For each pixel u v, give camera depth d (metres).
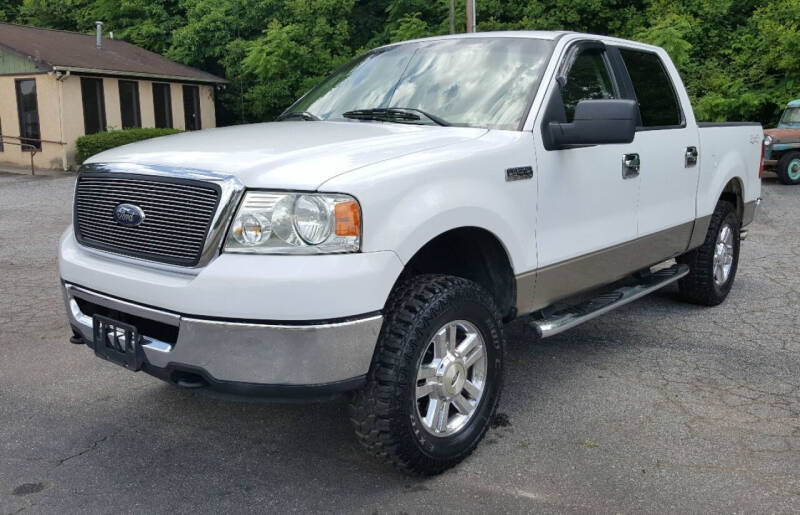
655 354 4.87
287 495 3.09
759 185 6.42
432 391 3.20
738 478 3.20
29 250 8.59
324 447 3.54
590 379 4.41
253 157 2.95
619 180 4.30
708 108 20.28
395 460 3.06
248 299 2.71
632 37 22.56
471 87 3.97
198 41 26.36
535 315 4.05
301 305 2.70
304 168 2.86
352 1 26.75
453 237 3.57
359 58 4.77
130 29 28.80
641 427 3.73
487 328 3.39
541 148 3.71
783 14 20.11
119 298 3.09
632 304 6.11
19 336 5.23
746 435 3.64
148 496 3.08
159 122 23.81
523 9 25.64
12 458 3.41
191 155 3.05
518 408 3.99
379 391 2.95
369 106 4.16
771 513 2.92
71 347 4.99
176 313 2.86
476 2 25.45
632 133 3.45
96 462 3.38
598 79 4.36
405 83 4.19
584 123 3.54
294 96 25.56
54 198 13.94
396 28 26.81
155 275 2.98
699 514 2.92
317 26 25.97
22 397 4.13
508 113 3.76
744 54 21.52
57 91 20.09
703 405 4.02
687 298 5.95
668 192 4.86
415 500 3.04
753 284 6.80
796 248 8.59
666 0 23.69
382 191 2.91
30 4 30.92
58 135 20.33
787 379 4.41
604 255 4.26
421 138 3.41
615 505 2.99
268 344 2.74
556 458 3.40
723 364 4.67
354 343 2.83
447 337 3.23
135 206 3.06
